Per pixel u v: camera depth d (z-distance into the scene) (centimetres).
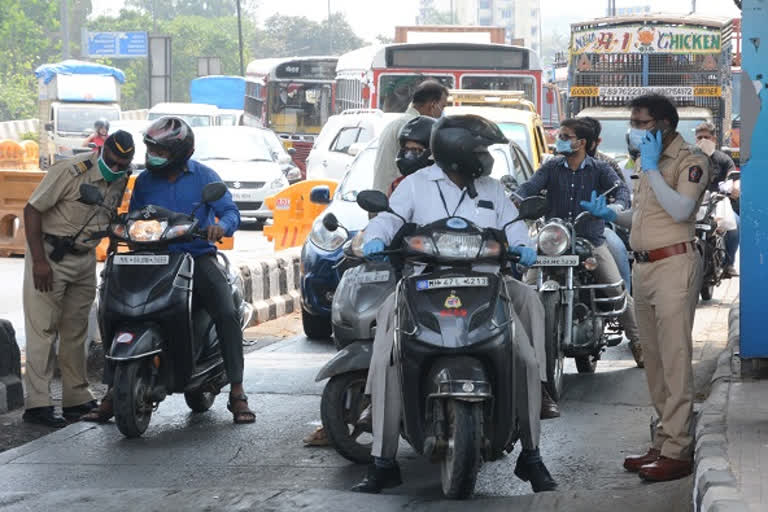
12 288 2044
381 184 1148
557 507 788
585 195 1220
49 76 5181
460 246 798
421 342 783
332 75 4416
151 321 1012
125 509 797
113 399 995
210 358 1088
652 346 905
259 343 1566
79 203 1080
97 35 11288
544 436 1025
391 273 990
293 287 1914
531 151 1817
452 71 3095
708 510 649
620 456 954
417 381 791
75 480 902
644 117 864
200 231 1027
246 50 14225
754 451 770
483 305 790
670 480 866
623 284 1240
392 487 845
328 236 1505
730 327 1344
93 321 1325
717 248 1889
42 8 11575
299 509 787
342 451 925
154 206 1030
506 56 3092
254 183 3112
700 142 1989
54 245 1083
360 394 930
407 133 962
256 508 790
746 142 1041
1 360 1161
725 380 1035
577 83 3375
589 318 1197
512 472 920
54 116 4988
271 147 3428
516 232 830
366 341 925
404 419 807
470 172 823
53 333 1099
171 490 839
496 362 786
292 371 1318
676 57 3328
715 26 3316
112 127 3553
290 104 4422
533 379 825
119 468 934
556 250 1140
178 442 1016
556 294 1138
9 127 6862
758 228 1038
